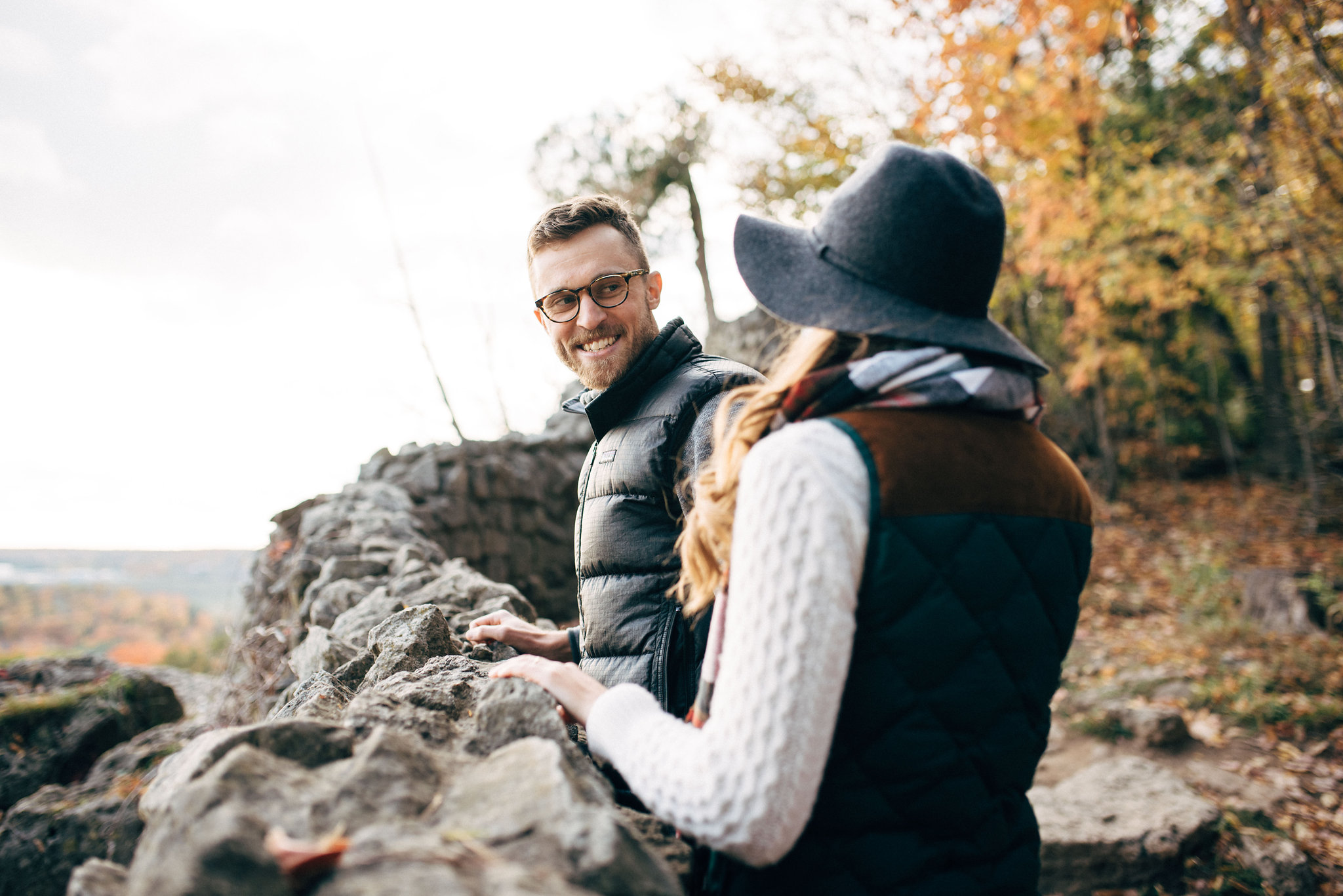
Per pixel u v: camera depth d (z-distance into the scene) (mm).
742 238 950
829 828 766
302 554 3984
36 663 4910
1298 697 4527
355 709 1035
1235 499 10156
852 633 707
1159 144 7520
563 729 963
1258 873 3004
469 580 2826
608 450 1472
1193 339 11039
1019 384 833
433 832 709
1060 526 841
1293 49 4895
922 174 814
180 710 4633
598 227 1539
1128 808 3270
